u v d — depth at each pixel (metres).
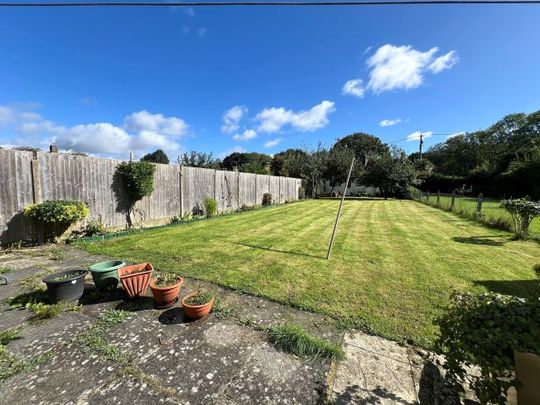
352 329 2.56
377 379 1.91
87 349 2.22
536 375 1.15
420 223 9.37
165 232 7.11
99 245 5.57
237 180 12.91
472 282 3.82
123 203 7.24
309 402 1.70
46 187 5.55
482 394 1.25
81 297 3.19
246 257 4.88
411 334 2.47
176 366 2.02
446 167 41.59
